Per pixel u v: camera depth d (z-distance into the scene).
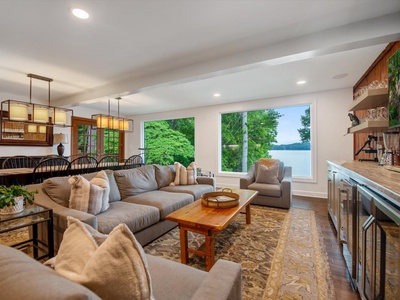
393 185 1.18
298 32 2.24
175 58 2.85
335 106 4.36
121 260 0.63
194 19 2.00
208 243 1.84
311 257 2.08
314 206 3.81
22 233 2.54
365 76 3.44
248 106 5.31
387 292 1.05
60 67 3.12
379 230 1.15
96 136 6.50
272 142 5.25
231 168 5.77
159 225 2.50
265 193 3.73
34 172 3.08
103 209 2.20
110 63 3.00
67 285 0.48
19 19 1.97
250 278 1.77
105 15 1.93
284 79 3.70
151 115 7.05
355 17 1.99
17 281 0.50
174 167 3.95
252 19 2.01
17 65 3.05
